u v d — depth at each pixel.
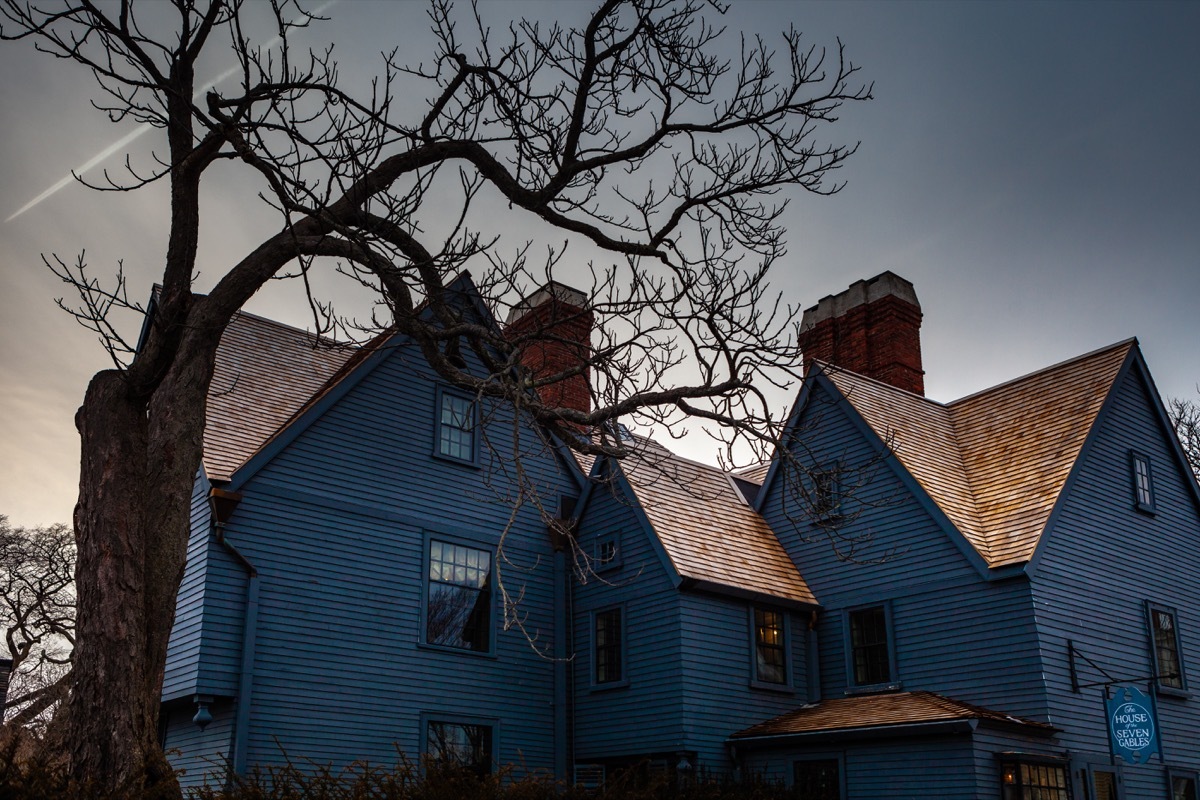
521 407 12.02
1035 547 18.25
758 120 12.41
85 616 9.03
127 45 9.26
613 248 12.20
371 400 19.06
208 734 16.30
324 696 16.86
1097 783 17.77
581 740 20.02
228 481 16.66
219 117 9.20
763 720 19.73
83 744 8.57
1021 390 23.20
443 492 19.62
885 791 17.08
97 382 10.12
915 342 26.05
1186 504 22.55
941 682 18.88
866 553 20.78
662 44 12.16
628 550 20.41
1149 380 22.36
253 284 10.92
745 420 12.04
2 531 35.34
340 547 17.83
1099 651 18.80
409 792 10.77
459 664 18.84
